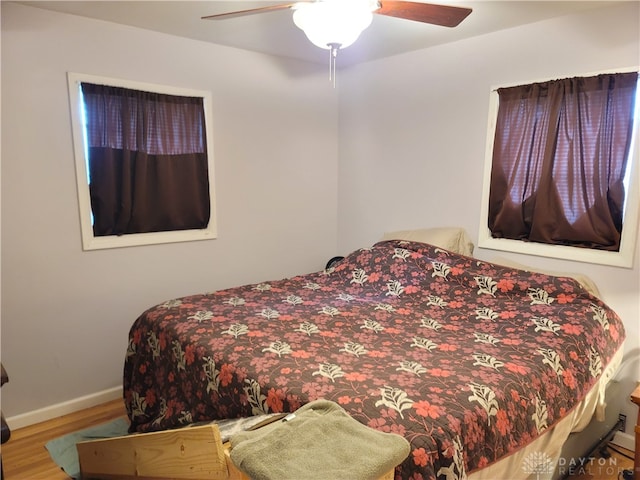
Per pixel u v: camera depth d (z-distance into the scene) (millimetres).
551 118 2531
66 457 2316
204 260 3238
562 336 1938
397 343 1901
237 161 3303
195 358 1897
